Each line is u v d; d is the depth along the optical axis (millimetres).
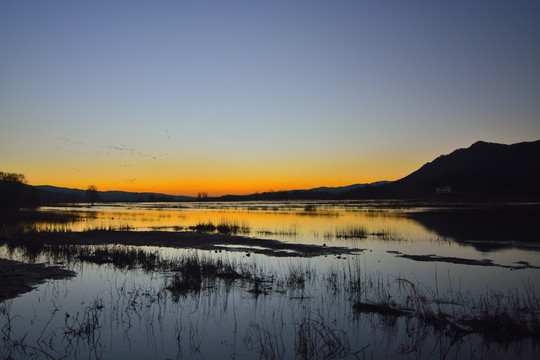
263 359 8344
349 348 8891
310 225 39844
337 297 12953
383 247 23734
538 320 10039
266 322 10727
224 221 46781
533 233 28922
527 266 17156
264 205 112375
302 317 11094
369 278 15094
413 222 41344
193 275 15562
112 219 54656
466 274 15680
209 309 11867
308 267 17578
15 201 103375
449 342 9133
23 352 8695
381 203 107000
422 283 14273
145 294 13523
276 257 20703
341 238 28703
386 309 11367
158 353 8695
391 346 8977
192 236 30266
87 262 19500
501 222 38156
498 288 13414
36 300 12750
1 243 27078
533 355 8398
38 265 18734
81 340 9422
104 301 12672
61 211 82312
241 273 16562
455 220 41844
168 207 115688
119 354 8578
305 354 8547
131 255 20297
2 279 15562
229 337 9625
